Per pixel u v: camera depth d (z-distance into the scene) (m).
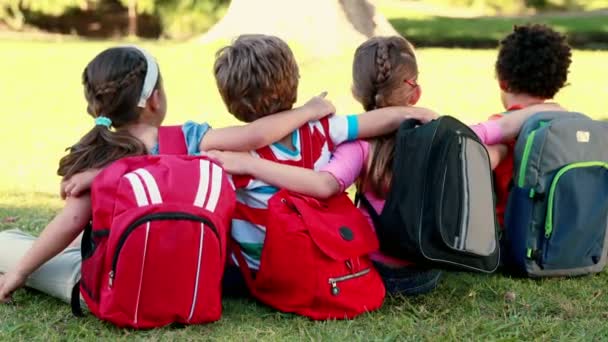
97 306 3.40
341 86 11.76
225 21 15.87
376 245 3.61
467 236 3.47
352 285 3.56
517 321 3.60
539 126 4.02
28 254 3.55
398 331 3.44
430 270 3.88
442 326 3.52
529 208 4.02
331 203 3.71
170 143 3.70
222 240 3.37
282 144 3.75
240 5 15.67
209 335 3.38
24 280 3.59
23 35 21.97
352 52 14.27
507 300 3.87
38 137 8.98
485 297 3.92
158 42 19.00
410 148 3.51
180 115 10.01
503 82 4.47
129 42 19.05
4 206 5.84
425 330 3.47
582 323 3.59
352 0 15.16
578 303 3.83
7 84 12.38
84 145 3.55
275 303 3.62
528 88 4.37
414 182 3.46
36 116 10.16
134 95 3.61
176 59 14.11
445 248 3.45
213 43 15.18
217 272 3.40
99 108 3.63
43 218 5.45
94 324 3.47
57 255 3.76
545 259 4.03
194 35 23.61
